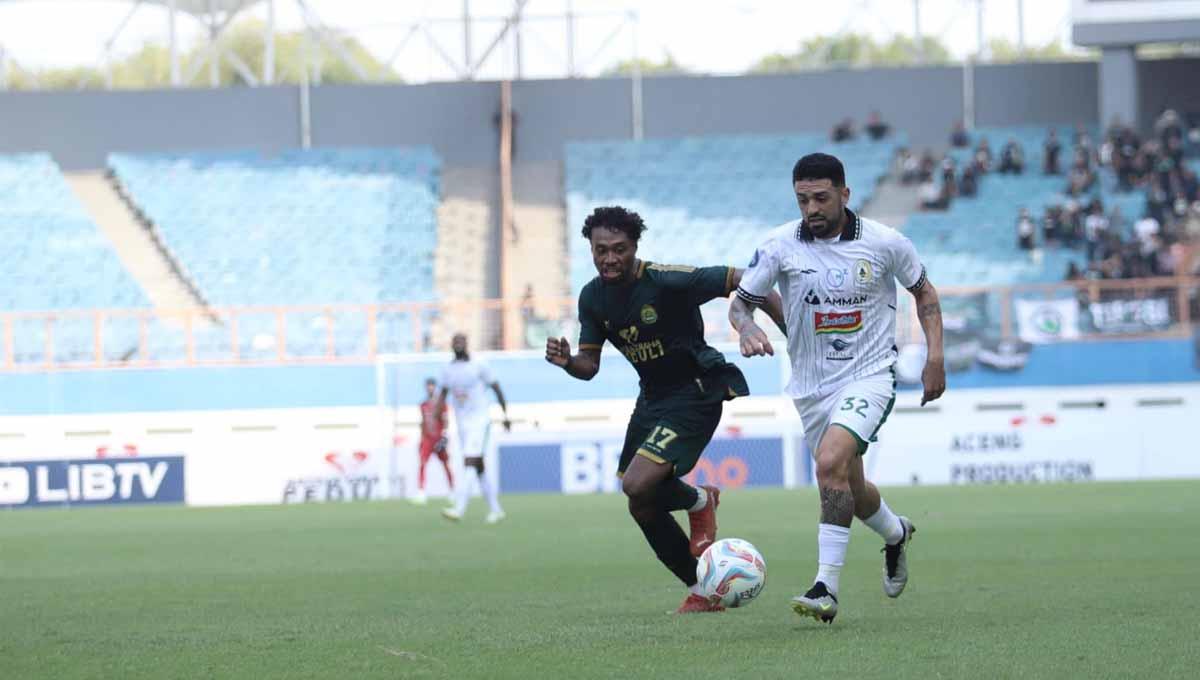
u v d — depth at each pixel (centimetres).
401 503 4609
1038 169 6844
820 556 1287
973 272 6297
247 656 1216
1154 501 3606
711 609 1454
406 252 6669
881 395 1338
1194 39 6462
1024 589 1667
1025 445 5138
